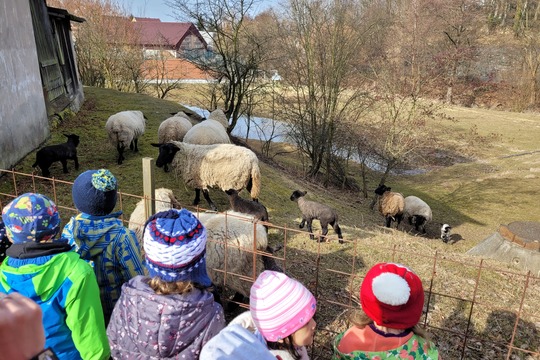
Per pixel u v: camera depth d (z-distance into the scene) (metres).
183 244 1.99
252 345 1.50
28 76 9.84
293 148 23.34
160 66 34.53
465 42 30.73
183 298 2.02
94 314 2.13
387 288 2.07
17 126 8.98
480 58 35.78
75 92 16.38
